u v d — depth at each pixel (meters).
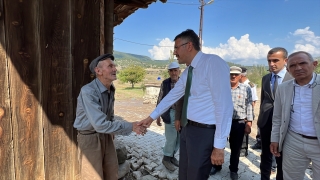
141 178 2.99
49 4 1.77
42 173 1.88
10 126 1.67
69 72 1.96
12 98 1.66
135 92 19.62
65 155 2.03
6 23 1.58
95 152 1.86
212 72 1.71
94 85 1.79
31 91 1.75
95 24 2.07
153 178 3.02
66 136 2.02
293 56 1.85
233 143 3.07
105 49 2.46
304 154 1.96
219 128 1.70
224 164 3.65
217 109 1.70
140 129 2.00
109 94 1.93
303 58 1.78
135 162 3.49
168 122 3.21
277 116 2.24
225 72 1.70
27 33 1.68
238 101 3.03
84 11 1.99
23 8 1.64
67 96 1.97
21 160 1.75
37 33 1.73
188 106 1.93
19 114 1.71
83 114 1.77
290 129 2.05
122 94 17.64
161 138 5.14
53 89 1.88
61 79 1.91
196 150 1.85
